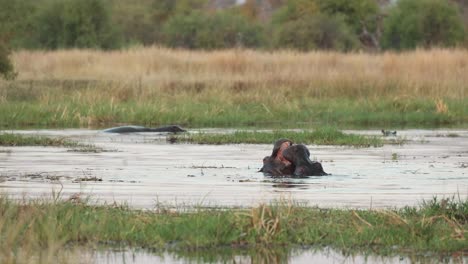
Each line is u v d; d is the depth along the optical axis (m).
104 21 187.25
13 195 48.06
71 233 38.56
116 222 40.00
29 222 38.94
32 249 35.84
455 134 90.25
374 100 112.19
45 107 101.94
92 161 65.62
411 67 131.50
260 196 48.88
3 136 79.50
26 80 120.19
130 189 51.41
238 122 101.31
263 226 39.09
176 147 76.25
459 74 125.31
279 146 59.53
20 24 166.12
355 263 35.81
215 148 75.38
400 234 38.84
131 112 101.75
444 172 59.97
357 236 38.72
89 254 36.62
